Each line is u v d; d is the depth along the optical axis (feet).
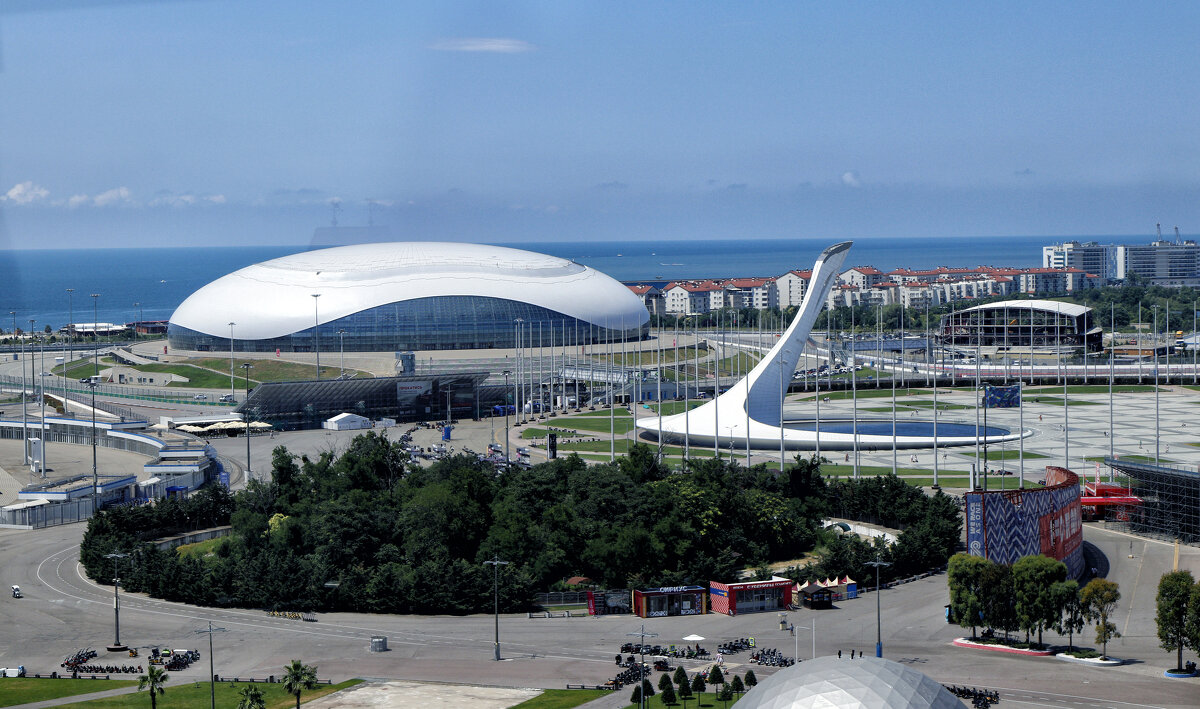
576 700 541.75
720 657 603.26
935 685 322.55
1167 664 594.24
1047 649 615.57
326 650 629.10
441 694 552.41
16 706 538.88
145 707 536.83
